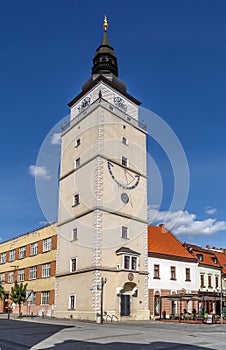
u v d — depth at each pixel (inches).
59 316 1444.4
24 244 1973.4
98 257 1314.0
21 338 700.0
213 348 561.9
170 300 1636.3
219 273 1985.7
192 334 807.1
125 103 1633.9
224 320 1469.0
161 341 657.0
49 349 553.0
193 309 1733.5
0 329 905.5
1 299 2039.9
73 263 1445.6
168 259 1704.0
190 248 1899.6
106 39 1795.0
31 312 1728.6
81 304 1337.4
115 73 1737.2
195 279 1797.5
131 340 670.5
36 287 1745.8
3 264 2151.8
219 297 1400.1
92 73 1758.1
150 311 1540.4
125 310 1355.8
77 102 1696.6
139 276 1437.0
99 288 1280.8
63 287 1467.8
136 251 1466.5
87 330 874.8
